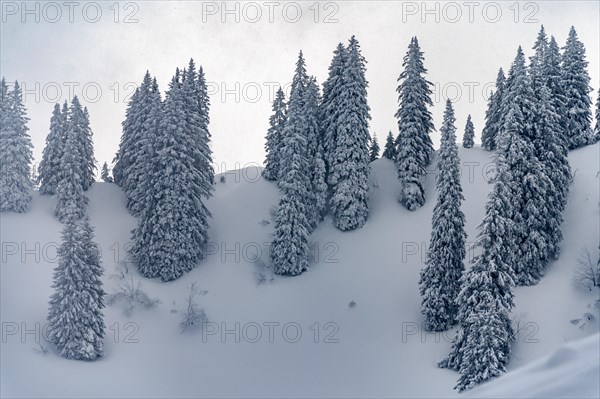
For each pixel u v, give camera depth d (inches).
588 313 1695.4
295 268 2321.6
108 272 2220.7
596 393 195.2
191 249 2311.8
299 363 1878.7
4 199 2341.3
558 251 1985.7
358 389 1712.6
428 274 1915.6
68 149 2454.5
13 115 2410.2
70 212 2370.8
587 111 2524.6
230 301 2192.4
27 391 1566.2
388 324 1984.5
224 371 1854.1
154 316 2068.2
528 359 1600.6
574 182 2237.9
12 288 1968.5
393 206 2566.4
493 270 1571.1
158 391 1723.7
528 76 2057.1
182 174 2315.5
